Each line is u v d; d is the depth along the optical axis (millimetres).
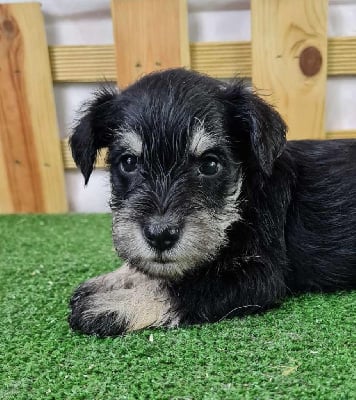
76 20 365
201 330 193
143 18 340
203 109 199
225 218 202
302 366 164
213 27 354
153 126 197
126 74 352
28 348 186
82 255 294
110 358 176
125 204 201
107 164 220
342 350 174
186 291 203
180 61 345
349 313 204
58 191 388
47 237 332
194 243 188
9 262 287
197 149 196
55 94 378
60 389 160
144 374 164
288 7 326
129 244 191
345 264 225
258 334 187
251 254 207
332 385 154
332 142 239
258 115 201
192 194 194
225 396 150
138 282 226
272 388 153
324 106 344
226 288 203
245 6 348
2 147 379
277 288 211
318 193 225
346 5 339
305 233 222
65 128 386
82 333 197
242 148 209
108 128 217
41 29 353
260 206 212
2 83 365
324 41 330
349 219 224
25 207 393
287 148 228
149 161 198
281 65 337
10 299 234
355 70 341
